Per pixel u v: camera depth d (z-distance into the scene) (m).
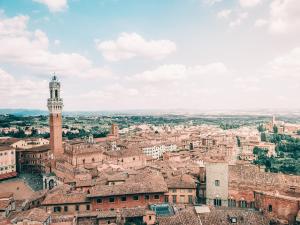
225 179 104.50
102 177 130.88
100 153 186.50
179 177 117.81
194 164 173.62
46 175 168.88
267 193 88.94
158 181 110.69
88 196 100.25
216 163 105.00
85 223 89.12
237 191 103.69
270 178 107.69
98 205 101.69
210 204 104.56
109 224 83.69
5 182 185.62
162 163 178.25
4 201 103.56
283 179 107.19
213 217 83.94
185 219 83.38
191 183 111.44
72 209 100.88
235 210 87.69
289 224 83.50
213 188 105.44
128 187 105.12
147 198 104.12
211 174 105.56
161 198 104.62
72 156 175.62
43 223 80.62
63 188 113.12
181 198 110.12
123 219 87.88
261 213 86.56
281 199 85.19
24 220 80.88
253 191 101.50
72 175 147.38
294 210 83.25
